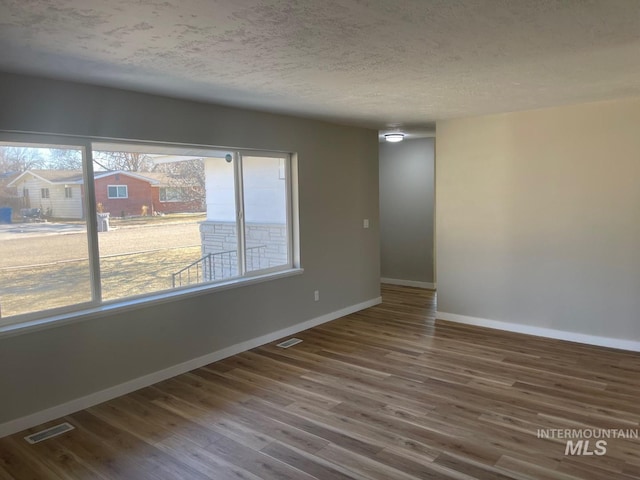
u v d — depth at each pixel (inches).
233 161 174.4
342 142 217.2
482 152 196.4
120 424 121.8
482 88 140.9
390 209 299.3
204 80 125.9
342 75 122.6
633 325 169.5
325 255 211.8
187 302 156.5
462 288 208.4
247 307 177.6
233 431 117.2
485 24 86.3
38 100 118.8
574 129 174.4
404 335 193.6
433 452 105.8
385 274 305.0
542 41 96.7
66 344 127.0
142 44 94.6
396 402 131.6
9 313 119.6
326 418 123.0
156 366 148.4
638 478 95.2
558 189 180.1
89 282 134.9
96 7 75.1
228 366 161.8
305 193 199.0
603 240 172.6
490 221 197.5
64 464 104.2
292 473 99.0
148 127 142.3
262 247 187.2
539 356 166.1
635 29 89.9
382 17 82.0
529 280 190.1
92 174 133.7
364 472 98.7
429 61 110.7
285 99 153.8
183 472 100.4
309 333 198.2
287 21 83.3
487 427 116.6
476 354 169.5
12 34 87.4
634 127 163.0
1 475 100.5
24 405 119.6
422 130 237.9
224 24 84.0
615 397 132.3
